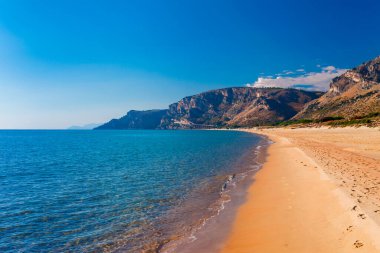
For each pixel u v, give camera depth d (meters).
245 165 37.09
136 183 26.97
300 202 17.44
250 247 12.20
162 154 56.16
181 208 18.67
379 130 80.31
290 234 12.82
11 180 31.05
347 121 127.75
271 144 73.56
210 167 36.09
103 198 21.67
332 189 17.89
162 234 14.49
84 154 61.41
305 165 31.06
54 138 163.38
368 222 11.31
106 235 14.58
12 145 98.00
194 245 13.04
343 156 34.44
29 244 13.75
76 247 13.34
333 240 11.23
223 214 17.17
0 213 18.52
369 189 16.78
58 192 24.31
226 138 130.25
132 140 130.62
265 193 21.33
